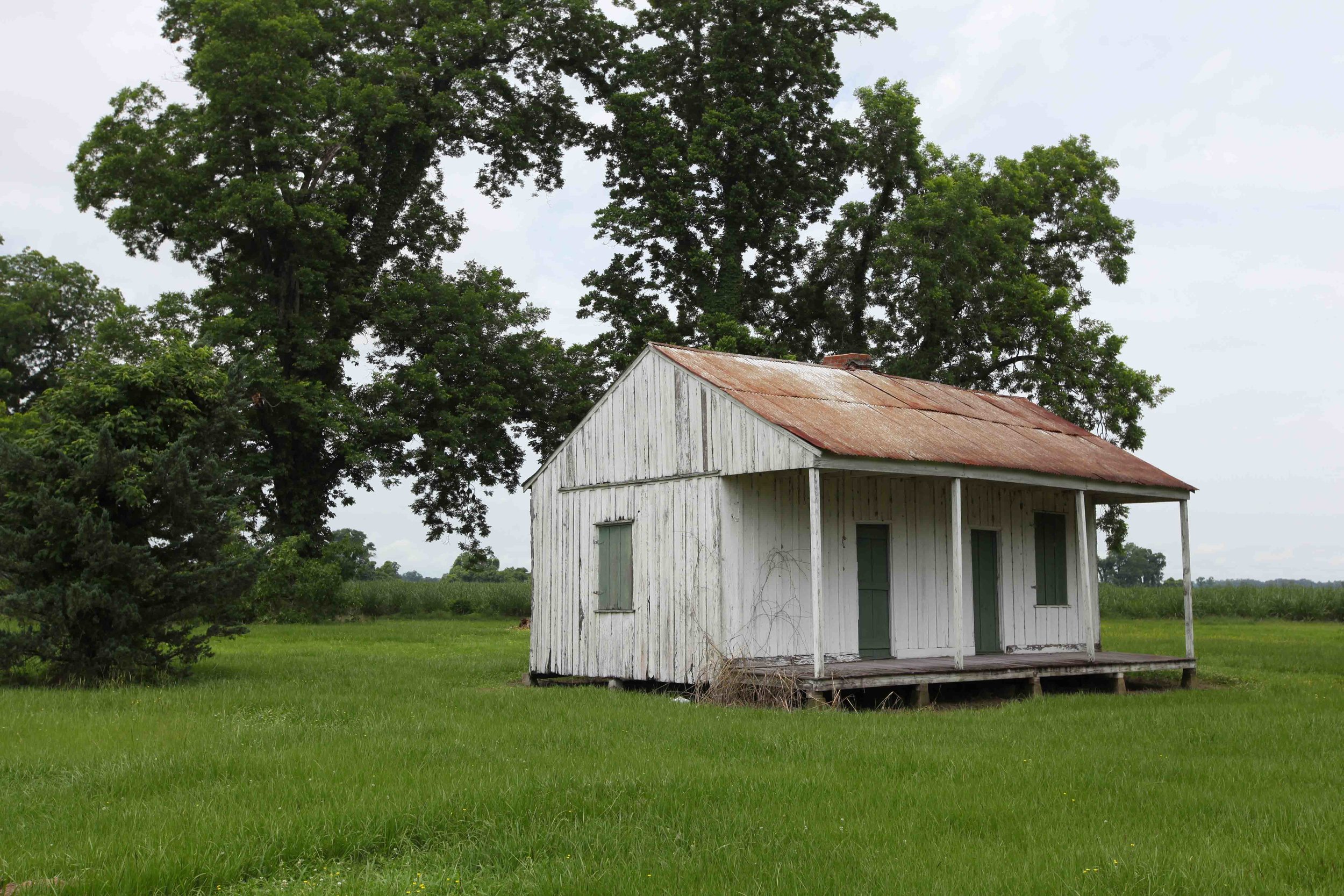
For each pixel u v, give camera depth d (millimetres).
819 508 15914
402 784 9094
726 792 9125
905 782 9688
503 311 44469
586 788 9047
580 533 19969
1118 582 116188
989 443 19641
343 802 8430
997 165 42688
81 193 37625
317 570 41656
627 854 7414
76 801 8750
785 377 20031
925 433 18812
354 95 39594
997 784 9641
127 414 19125
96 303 61094
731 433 17172
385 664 22594
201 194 37562
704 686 17172
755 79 40750
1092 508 23781
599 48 44750
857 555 19016
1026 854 7484
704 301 40875
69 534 18188
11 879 6691
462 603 51656
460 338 42312
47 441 18688
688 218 39625
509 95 44375
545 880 6727
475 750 10883
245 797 8734
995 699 18328
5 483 18422
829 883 6742
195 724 12867
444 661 23797
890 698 17734
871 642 18969
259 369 35906
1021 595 21766
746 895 6512
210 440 20344
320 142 38188
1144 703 16859
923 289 38531
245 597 39688
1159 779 10102
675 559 17953
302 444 41125
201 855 7086
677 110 43188
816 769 10172
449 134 44031
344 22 42156
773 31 41312
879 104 41812
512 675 21250
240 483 20281
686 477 17906
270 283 38938
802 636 17969
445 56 43062
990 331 38500
